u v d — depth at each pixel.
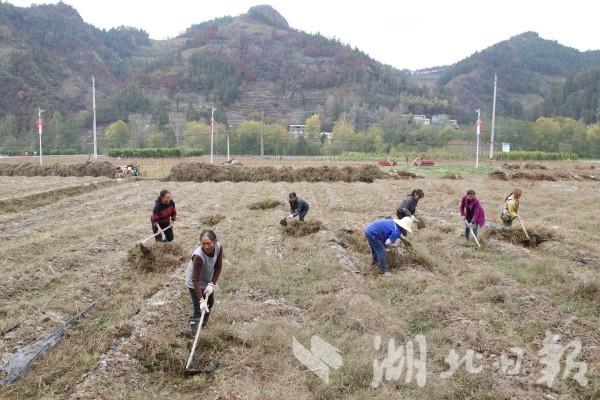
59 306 7.73
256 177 30.59
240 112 128.75
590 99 119.81
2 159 59.69
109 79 155.50
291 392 5.40
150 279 9.32
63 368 5.98
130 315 7.49
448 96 154.50
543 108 126.62
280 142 87.06
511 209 12.75
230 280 9.22
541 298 8.31
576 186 26.86
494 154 68.06
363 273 9.81
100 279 9.11
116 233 12.55
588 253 11.20
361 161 60.62
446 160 60.69
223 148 86.31
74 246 11.16
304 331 6.91
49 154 82.31
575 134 84.75
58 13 177.38
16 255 10.55
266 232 13.12
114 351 6.22
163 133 93.44
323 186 27.00
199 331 6.19
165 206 10.98
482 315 7.52
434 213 17.59
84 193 23.36
